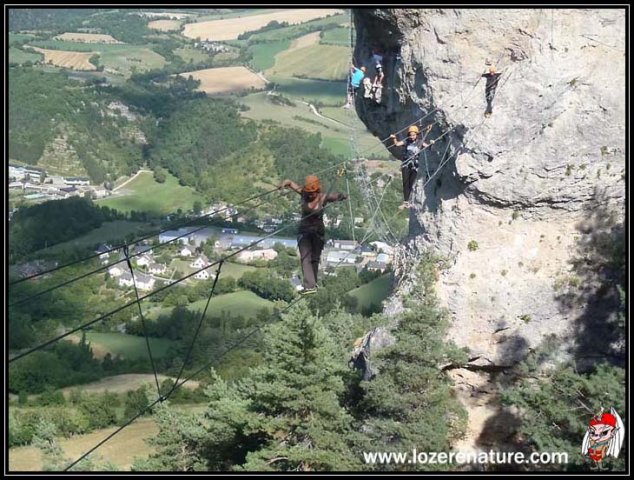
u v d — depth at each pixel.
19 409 55.91
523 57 24.77
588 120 24.52
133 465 28.98
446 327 24.70
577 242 25.11
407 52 26.25
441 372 25.16
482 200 25.25
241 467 25.23
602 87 24.48
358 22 27.86
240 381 31.75
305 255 17.00
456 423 24.48
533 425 21.69
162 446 29.64
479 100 24.95
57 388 61.12
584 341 24.92
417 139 26.38
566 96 24.55
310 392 25.59
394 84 27.33
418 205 27.42
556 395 21.88
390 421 23.80
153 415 29.97
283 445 25.69
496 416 25.19
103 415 52.28
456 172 25.16
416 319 24.52
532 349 25.05
